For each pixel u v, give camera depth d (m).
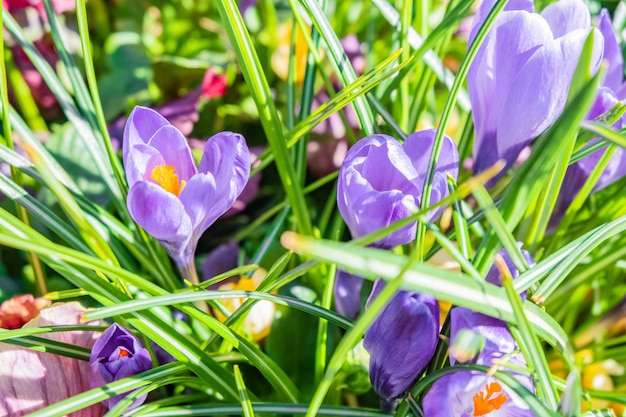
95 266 0.25
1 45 0.30
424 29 0.37
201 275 0.39
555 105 0.28
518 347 0.27
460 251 0.27
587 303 0.39
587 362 0.36
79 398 0.26
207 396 0.31
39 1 0.42
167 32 0.48
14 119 0.32
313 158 0.42
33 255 0.34
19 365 0.29
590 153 0.30
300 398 0.31
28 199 0.30
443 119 0.28
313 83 0.35
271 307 0.35
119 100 0.43
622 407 0.35
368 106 0.33
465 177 0.37
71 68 0.34
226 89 0.44
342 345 0.23
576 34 0.27
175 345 0.28
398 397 0.27
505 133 0.29
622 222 0.28
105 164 0.34
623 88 0.31
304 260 0.36
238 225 0.41
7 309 0.32
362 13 0.48
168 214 0.26
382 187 0.28
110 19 0.48
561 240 0.36
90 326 0.29
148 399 0.31
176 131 0.28
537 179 0.25
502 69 0.28
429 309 0.25
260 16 0.49
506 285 0.23
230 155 0.27
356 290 0.30
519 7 0.29
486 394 0.26
